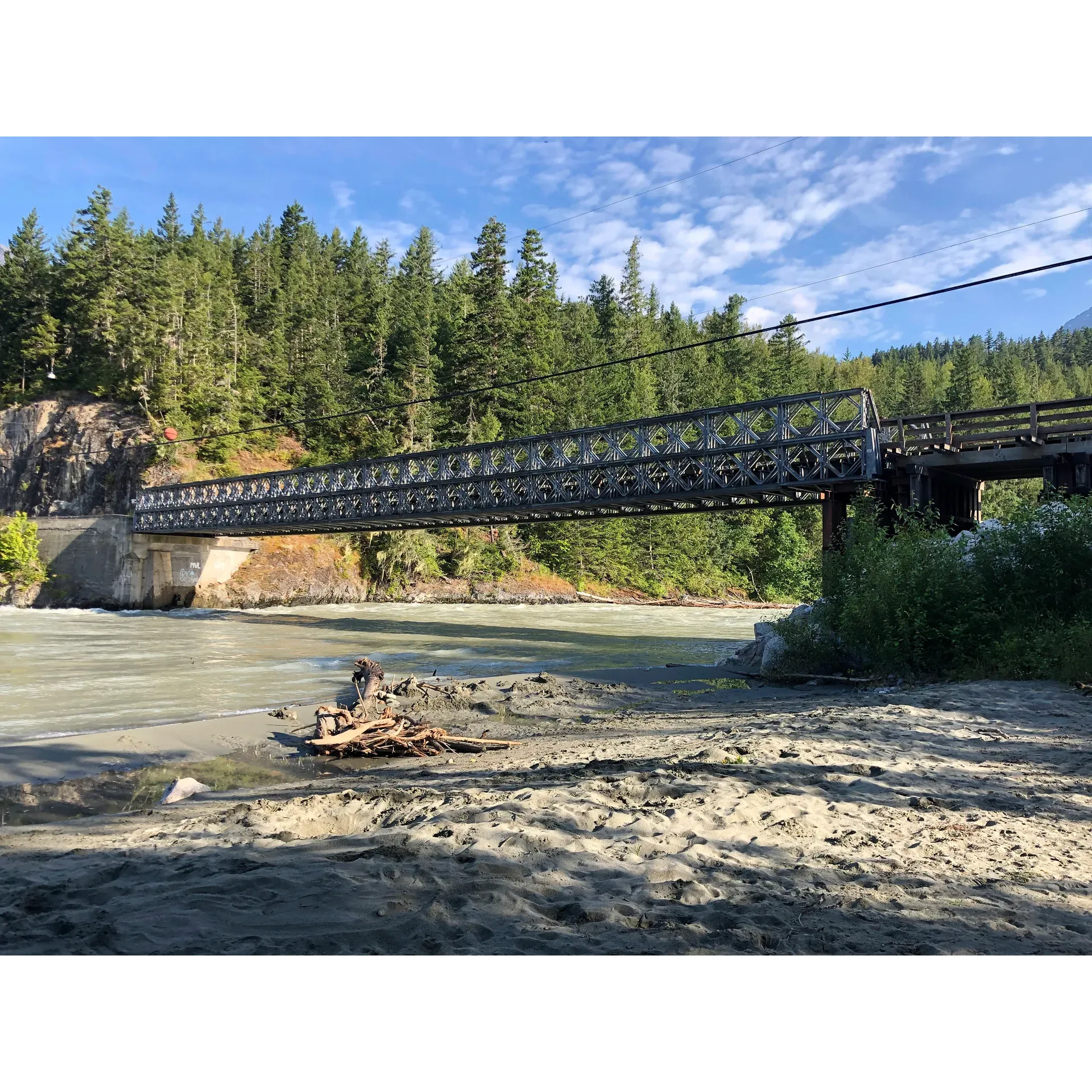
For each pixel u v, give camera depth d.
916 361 147.75
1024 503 17.67
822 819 6.12
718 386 102.38
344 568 60.78
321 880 4.66
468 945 3.79
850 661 17.75
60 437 72.00
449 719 13.56
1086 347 189.88
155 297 76.94
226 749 11.35
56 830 7.06
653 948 3.76
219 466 68.69
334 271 124.44
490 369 76.25
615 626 39.97
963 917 4.14
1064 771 7.68
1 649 26.12
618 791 7.00
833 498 23.88
